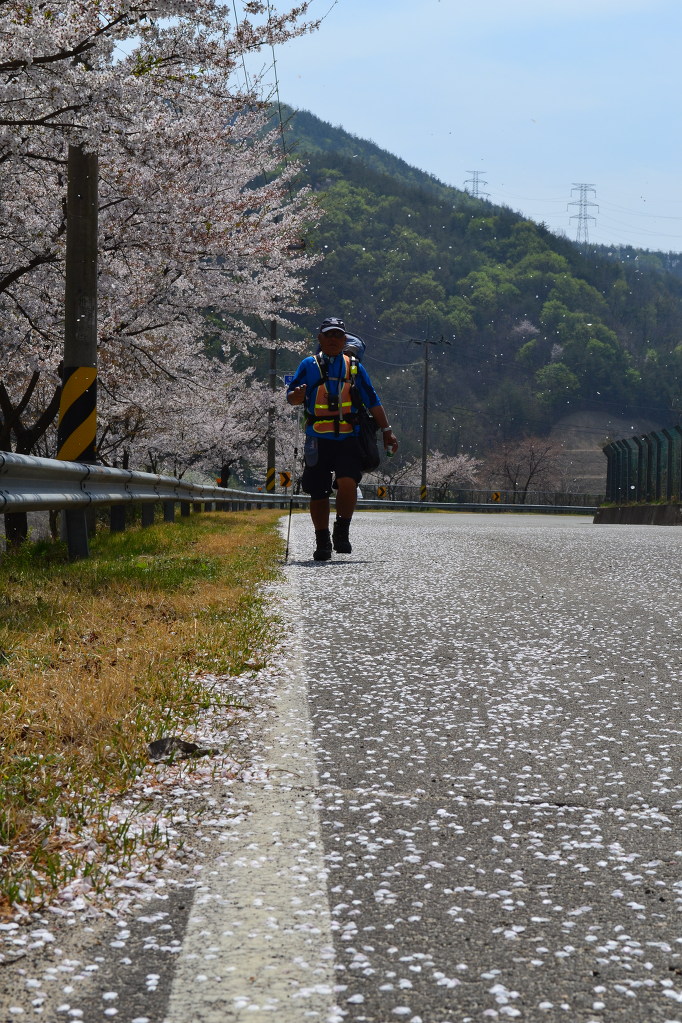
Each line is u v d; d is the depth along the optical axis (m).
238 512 25.89
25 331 12.75
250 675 4.64
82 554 9.05
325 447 9.87
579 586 8.00
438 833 2.74
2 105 9.02
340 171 176.88
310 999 1.86
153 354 16.28
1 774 2.94
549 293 168.25
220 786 3.11
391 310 149.62
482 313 158.38
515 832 2.75
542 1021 1.79
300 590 7.57
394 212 167.25
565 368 154.75
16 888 2.25
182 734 3.58
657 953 2.04
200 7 9.43
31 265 11.63
